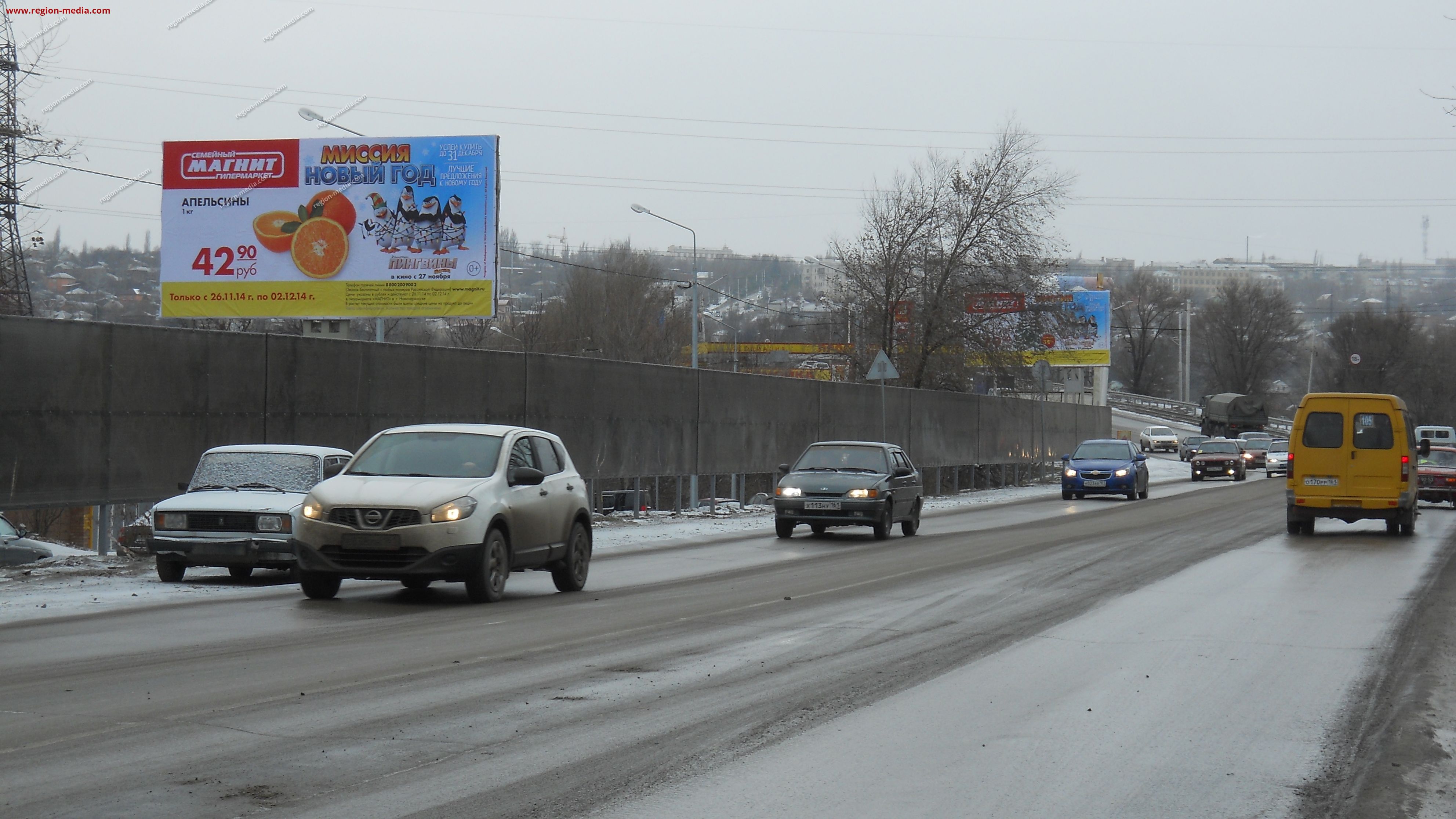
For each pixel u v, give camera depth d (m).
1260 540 22.33
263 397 18.94
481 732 7.00
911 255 48.72
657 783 5.99
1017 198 48.72
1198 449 56.16
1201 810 5.73
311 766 6.19
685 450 28.69
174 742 6.65
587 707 7.71
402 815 5.39
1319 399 23.55
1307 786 6.17
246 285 30.33
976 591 14.41
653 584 15.44
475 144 29.95
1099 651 10.09
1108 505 35.91
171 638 10.42
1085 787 6.07
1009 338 49.78
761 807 5.64
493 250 29.83
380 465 13.81
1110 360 84.12
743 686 8.47
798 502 23.02
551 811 5.50
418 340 63.19
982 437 46.41
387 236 30.09
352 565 12.65
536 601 13.47
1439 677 9.12
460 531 12.71
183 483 15.77
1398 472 23.16
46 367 15.90
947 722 7.43
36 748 6.49
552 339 70.31
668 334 73.06
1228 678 9.00
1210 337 126.75
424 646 10.10
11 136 29.17
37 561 16.81
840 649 10.10
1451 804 5.90
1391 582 15.52
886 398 38.75
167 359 17.48
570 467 15.33
